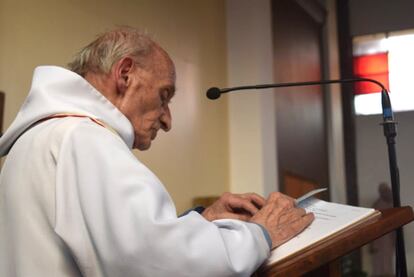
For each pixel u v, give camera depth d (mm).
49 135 901
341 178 4039
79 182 814
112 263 755
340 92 4156
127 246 744
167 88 1103
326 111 4207
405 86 3824
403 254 1140
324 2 4289
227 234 814
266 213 929
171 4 2797
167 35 2734
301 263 818
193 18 2994
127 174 802
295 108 3732
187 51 2902
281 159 3457
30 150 908
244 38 3291
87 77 1059
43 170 872
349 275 3588
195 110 2922
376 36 4105
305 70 3957
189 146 2834
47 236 842
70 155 851
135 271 744
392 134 1200
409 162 3287
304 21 4043
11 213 888
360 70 4121
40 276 824
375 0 4156
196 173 2869
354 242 879
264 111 3250
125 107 1043
